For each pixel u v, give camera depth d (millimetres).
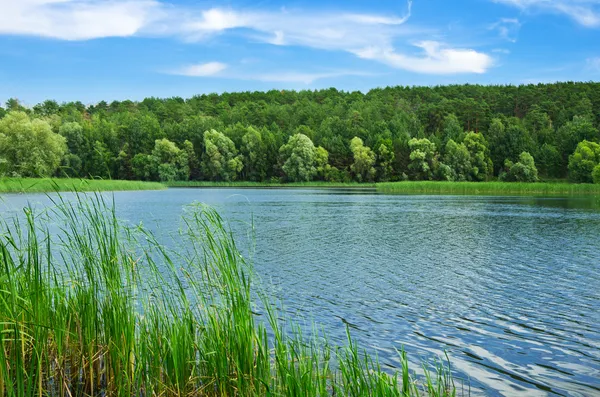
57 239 13797
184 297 6129
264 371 5469
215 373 5602
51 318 5938
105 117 143625
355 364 5684
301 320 9859
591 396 6719
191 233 7059
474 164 114188
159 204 41062
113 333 5812
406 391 5285
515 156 120375
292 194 67062
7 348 5688
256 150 115812
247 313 5715
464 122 139750
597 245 20875
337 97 183375
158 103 164500
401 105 167500
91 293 6152
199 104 172250
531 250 19641
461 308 11031
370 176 113750
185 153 110750
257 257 17484
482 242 21734
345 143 128000
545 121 137625
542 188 70188
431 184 74562
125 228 7109
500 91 172875
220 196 57406
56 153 68500
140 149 115375
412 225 28203
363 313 10492
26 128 65000
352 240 22016
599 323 10000
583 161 98500
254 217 32188
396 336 9062
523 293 12531
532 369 7617
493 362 7887
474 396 6641
